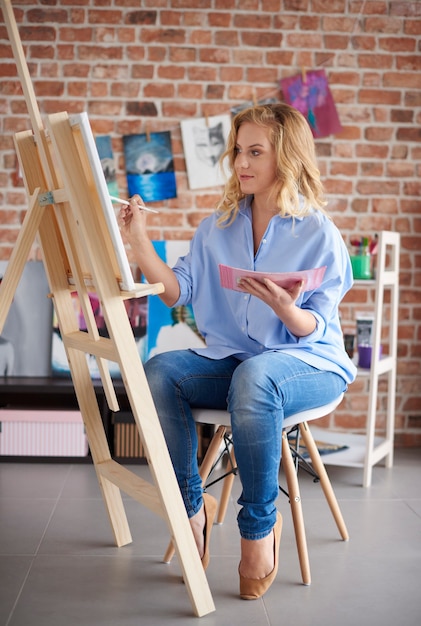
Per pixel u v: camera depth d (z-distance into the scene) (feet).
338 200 11.14
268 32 10.87
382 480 9.70
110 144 10.89
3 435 10.21
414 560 7.03
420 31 10.99
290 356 6.23
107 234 5.48
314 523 8.02
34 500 8.68
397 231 11.18
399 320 11.27
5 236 10.96
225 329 6.98
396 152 11.10
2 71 10.83
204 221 7.17
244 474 5.86
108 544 7.32
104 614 5.84
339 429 11.28
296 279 5.77
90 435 7.05
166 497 5.70
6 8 5.57
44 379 10.59
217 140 10.93
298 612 5.93
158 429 5.69
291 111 6.68
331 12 10.91
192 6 10.81
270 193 6.66
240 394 5.80
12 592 6.21
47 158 5.76
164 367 6.35
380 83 11.02
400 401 11.32
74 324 6.77
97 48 10.82
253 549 6.01
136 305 10.82
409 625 5.74
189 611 5.91
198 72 10.88
